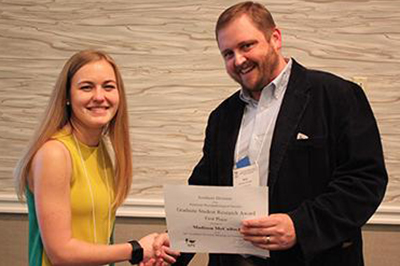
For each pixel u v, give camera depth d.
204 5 2.28
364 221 1.32
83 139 1.46
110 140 1.54
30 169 1.39
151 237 1.58
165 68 2.31
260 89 1.48
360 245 1.45
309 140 1.38
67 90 1.42
